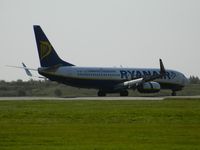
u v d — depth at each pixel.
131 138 78.62
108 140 76.62
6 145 71.75
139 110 131.50
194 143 73.75
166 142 74.62
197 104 157.62
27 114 120.69
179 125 97.06
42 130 88.50
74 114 120.00
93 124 99.19
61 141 75.56
